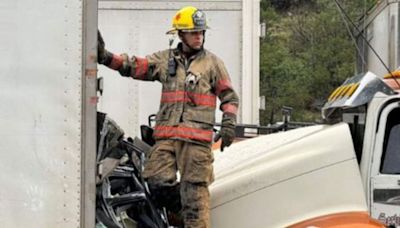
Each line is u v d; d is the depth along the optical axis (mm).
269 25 36375
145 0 8461
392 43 6852
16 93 3916
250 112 8344
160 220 4715
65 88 3916
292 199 4645
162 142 4594
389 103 4602
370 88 4648
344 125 4766
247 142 5832
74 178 3906
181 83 4543
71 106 3916
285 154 4773
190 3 8430
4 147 3912
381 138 4598
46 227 3902
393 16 6848
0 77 3920
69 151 3910
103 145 4461
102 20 8461
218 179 4895
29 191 3908
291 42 34469
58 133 3914
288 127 7379
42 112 3916
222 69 4609
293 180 4660
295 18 36344
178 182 4715
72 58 3916
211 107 4551
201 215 4473
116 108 8422
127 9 8469
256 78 8367
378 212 4570
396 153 4605
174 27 4594
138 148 5145
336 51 32469
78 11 3908
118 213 4633
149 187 4715
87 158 3914
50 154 3908
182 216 4648
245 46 8359
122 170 5035
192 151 4488
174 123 4520
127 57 4672
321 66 32031
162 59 4645
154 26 8484
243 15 8352
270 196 4676
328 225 4500
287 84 31375
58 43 3916
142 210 4754
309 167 4648
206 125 4516
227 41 8383
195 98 4516
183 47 4645
